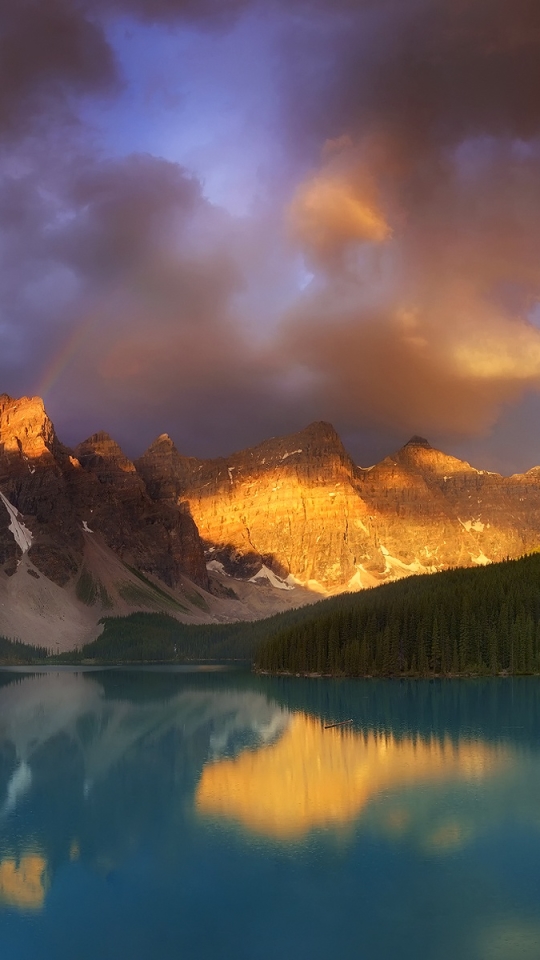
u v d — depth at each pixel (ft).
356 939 199.93
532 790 322.55
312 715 549.95
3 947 200.34
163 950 197.26
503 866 242.78
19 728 530.68
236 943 200.03
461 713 540.11
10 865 253.24
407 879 234.17
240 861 250.57
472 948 194.18
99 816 301.84
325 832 274.57
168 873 243.19
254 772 364.99
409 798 313.32
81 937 204.54
